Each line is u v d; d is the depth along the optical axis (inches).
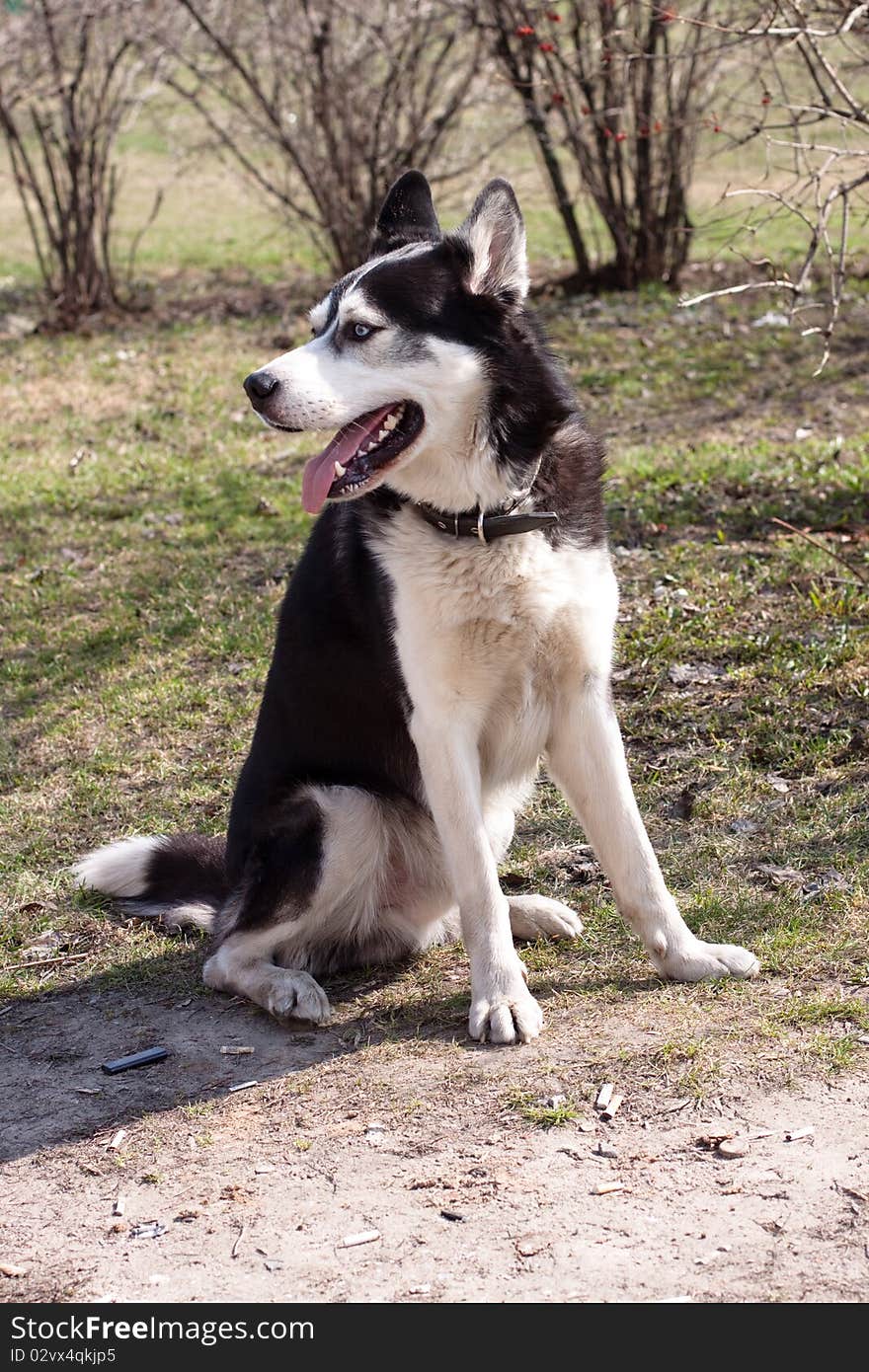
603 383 389.1
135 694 229.6
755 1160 111.9
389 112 483.8
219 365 434.9
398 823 154.4
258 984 147.2
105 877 173.2
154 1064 139.4
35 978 159.5
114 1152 124.4
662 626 231.0
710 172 541.0
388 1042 138.6
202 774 205.6
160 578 274.5
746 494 289.4
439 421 137.9
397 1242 106.9
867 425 335.6
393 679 146.1
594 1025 136.0
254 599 260.1
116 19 483.2
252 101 529.3
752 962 142.3
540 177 588.4
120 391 416.2
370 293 138.3
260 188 702.5
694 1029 132.1
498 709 146.9
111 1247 110.8
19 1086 137.6
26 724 224.7
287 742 157.0
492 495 138.4
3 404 410.0
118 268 583.8
